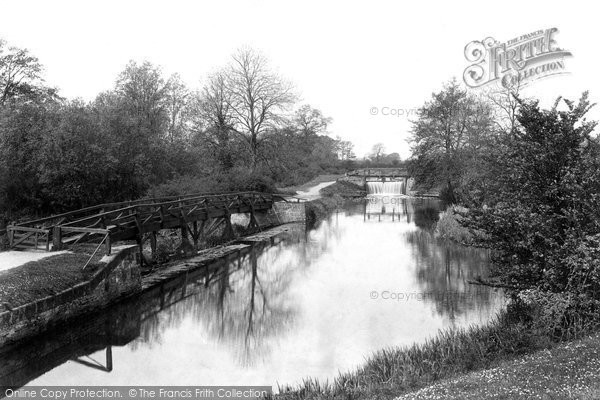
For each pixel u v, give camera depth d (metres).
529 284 9.26
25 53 29.06
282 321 13.32
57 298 11.60
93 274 13.17
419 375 8.38
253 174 34.84
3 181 19.47
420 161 45.19
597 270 7.94
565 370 6.30
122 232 16.78
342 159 101.38
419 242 25.56
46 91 30.20
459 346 9.20
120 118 24.05
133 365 10.58
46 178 19.23
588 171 8.44
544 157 9.11
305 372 9.91
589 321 8.46
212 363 10.56
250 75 39.25
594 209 8.15
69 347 11.90
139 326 13.44
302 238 28.11
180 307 15.18
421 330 11.95
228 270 20.02
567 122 9.21
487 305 13.89
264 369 10.16
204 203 23.53
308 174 68.25
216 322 13.59
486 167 18.08
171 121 38.97
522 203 9.57
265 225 33.28
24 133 19.61
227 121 38.81
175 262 20.06
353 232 30.25
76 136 20.05
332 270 19.53
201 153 37.25
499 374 6.70
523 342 8.59
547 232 8.89
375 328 12.30
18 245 14.79
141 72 36.41
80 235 15.02
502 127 30.73
